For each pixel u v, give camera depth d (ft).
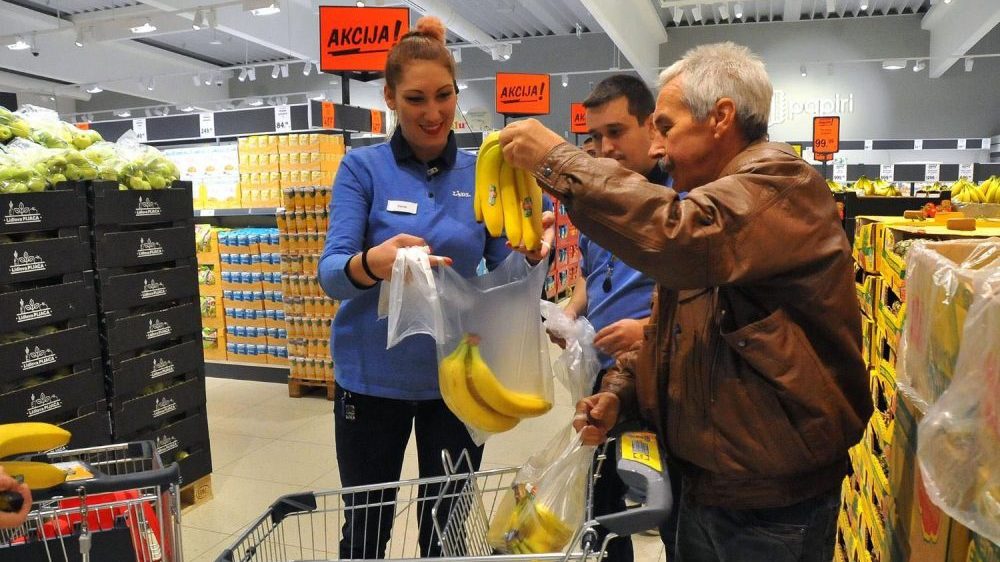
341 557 6.54
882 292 7.59
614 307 7.35
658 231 3.92
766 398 4.35
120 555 5.58
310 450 14.25
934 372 4.03
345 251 5.94
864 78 57.16
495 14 53.26
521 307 5.65
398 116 6.30
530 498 4.66
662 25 55.26
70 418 9.50
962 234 6.49
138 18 42.68
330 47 14.92
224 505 11.73
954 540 3.62
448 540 5.02
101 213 9.75
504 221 5.58
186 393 11.30
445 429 6.65
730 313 4.39
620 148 7.09
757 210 3.96
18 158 8.98
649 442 4.65
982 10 41.68
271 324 19.33
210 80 56.85
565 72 60.64
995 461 2.91
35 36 44.27
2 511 4.31
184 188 11.33
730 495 4.57
